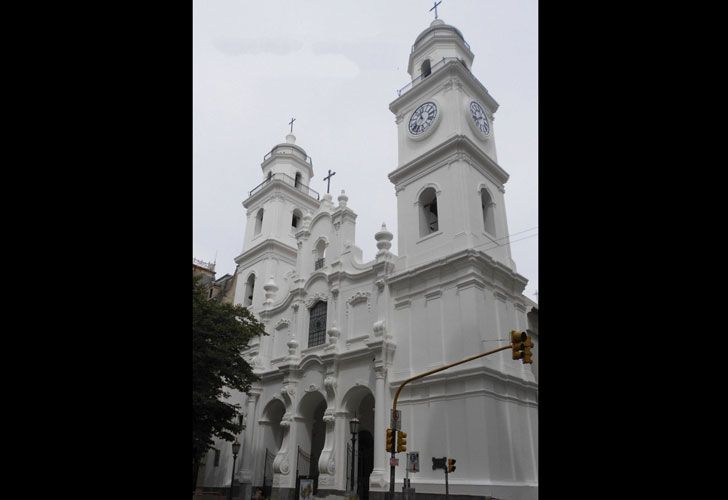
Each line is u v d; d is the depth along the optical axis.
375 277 28.75
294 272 36.56
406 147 31.56
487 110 32.56
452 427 22.42
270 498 28.98
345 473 26.27
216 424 22.73
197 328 22.22
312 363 30.28
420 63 34.28
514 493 20.97
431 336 24.83
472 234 25.98
